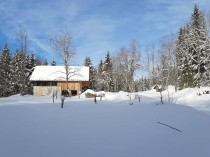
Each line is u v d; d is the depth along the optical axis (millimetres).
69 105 17750
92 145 8102
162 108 12867
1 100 27062
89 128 10289
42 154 7141
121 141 8531
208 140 7855
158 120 10711
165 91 56500
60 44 49250
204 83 47719
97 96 40375
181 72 56344
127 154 7289
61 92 56812
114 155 7219
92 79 80062
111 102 21141
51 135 9094
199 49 47438
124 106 16094
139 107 14484
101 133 9539
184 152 7188
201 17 51688
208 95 29328
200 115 10672
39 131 9500
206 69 47500
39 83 57625
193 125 9336
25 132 9188
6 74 61594
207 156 6781
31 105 17016
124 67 79500
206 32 46031
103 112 14031
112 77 81312
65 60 49375
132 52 79062
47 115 12961
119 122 11219
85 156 7121
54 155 7109
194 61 51656
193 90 36062
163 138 8547
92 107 16297
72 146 7961
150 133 9266
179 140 8156
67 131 9766
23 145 7773
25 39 51969
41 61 95875
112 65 83312
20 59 61312
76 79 56906
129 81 76375
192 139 8078
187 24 62156
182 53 56000
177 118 10500
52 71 58906
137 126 10312
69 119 12047
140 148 7785
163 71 70500
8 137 8414
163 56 70250
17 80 60281
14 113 12523
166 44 67750
